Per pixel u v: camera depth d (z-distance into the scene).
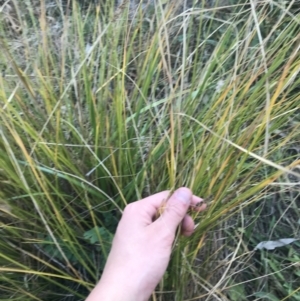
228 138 0.36
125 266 0.34
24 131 0.40
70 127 0.41
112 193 0.43
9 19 0.50
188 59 0.44
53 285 0.43
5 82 0.41
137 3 0.52
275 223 0.46
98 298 0.33
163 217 0.34
